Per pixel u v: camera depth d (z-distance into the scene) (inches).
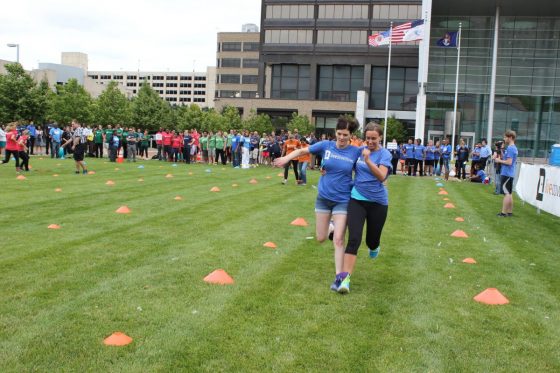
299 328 180.1
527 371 155.1
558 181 450.6
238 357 156.3
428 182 879.7
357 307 204.1
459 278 252.5
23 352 154.5
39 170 768.3
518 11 2036.2
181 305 197.3
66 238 304.7
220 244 303.9
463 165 995.9
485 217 468.1
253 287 223.1
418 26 1414.9
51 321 178.2
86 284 218.8
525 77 2089.1
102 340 164.4
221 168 987.3
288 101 2864.2
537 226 428.5
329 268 260.2
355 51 2770.7
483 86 2105.1
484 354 165.5
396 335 177.9
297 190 617.0
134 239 308.7
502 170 480.7
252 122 2696.9
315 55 2819.9
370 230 233.0
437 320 193.3
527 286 243.4
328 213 238.8
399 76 2783.0
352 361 156.6
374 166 215.2
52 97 1943.9
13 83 1444.4
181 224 362.9
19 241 293.4
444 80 2126.0
